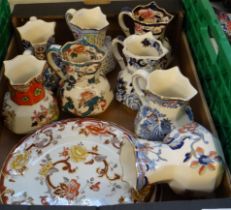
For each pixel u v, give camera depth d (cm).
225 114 54
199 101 63
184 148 49
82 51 61
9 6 80
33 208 40
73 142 61
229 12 80
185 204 40
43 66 61
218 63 57
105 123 63
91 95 63
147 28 68
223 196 49
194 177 48
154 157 49
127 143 55
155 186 53
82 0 84
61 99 66
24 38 69
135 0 82
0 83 65
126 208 40
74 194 55
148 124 58
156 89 58
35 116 62
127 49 63
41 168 58
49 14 77
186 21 77
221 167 48
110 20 78
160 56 61
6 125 64
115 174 57
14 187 55
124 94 67
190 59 70
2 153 61
